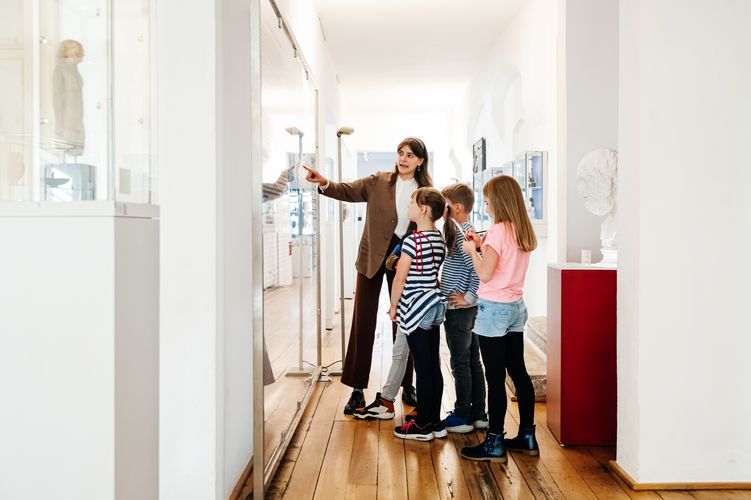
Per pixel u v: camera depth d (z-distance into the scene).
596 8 4.47
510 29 6.51
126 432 1.09
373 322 3.65
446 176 12.48
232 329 2.48
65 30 1.79
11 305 1.04
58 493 1.05
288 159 3.40
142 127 2.06
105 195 1.79
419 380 3.16
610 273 3.08
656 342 2.57
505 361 2.96
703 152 2.55
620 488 2.59
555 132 4.98
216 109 2.13
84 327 1.04
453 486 2.61
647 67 2.53
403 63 8.19
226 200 2.37
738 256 2.56
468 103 9.52
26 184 1.76
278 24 3.13
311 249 4.36
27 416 1.05
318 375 4.59
